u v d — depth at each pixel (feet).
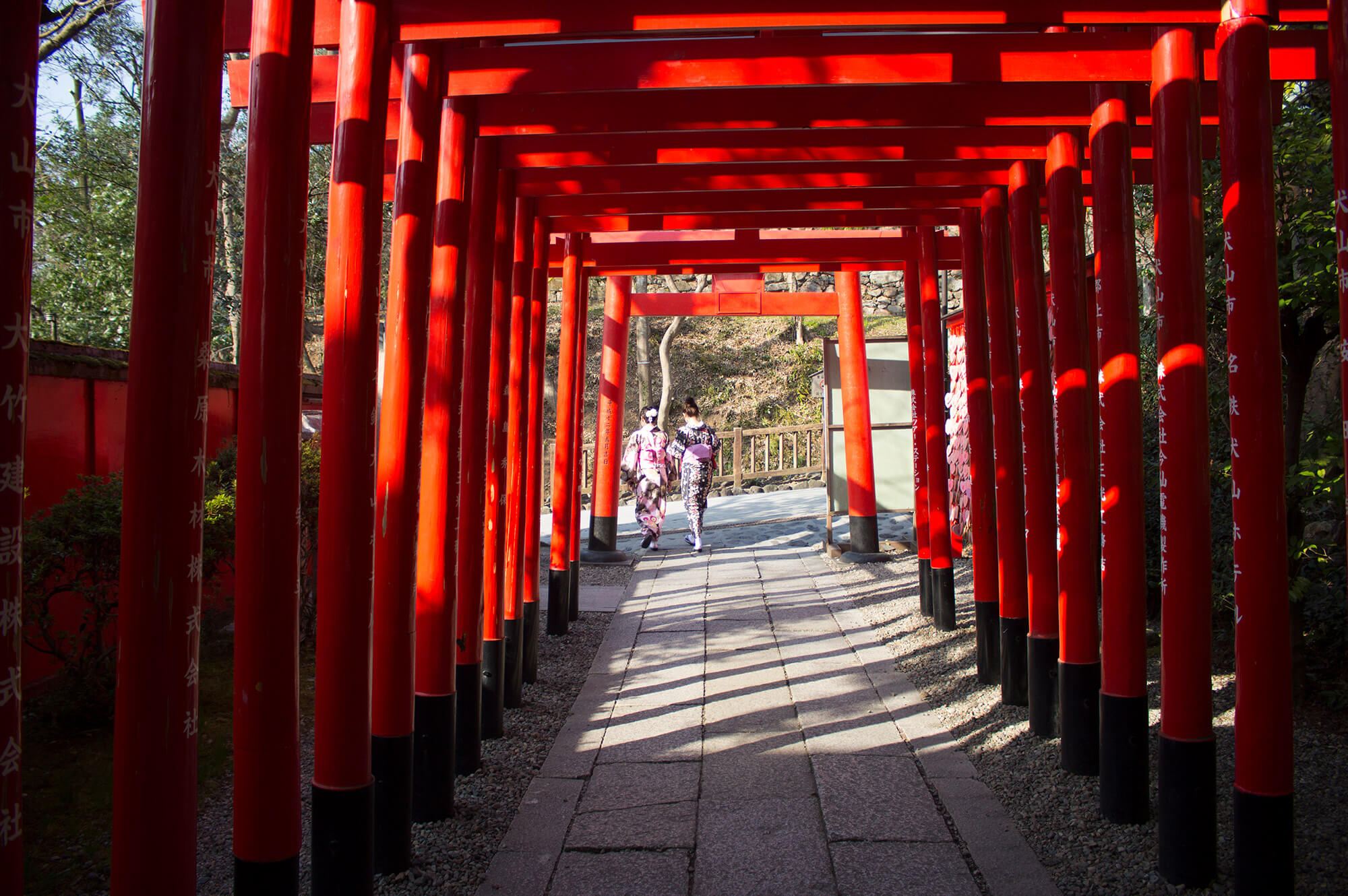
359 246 8.76
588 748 13.57
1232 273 8.59
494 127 11.75
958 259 21.77
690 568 28.99
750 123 11.73
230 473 16.74
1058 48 10.54
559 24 9.80
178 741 6.23
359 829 8.78
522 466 16.12
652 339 76.28
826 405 31.42
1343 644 15.42
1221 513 16.28
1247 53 8.53
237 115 35.40
